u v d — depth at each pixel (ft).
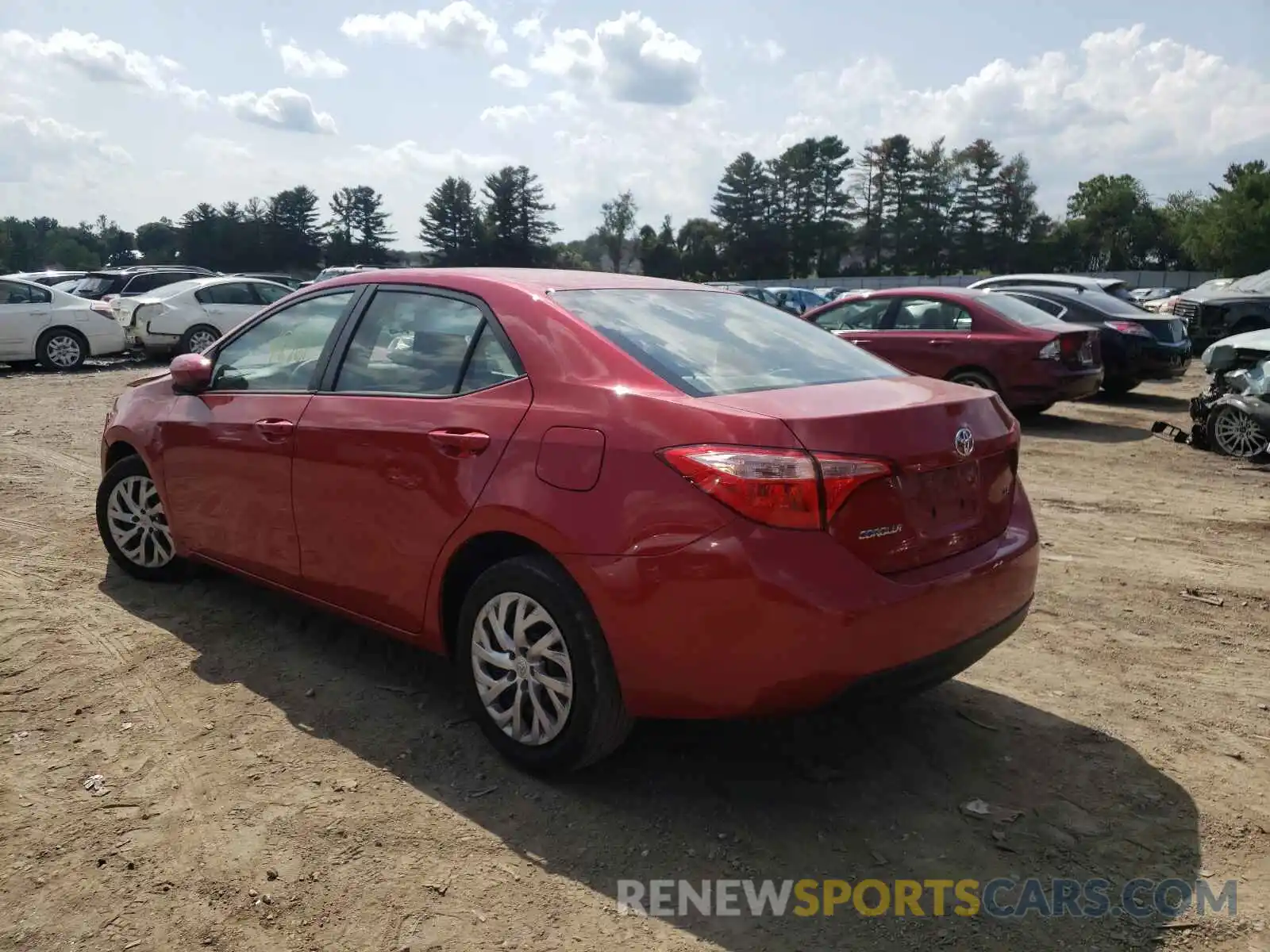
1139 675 13.91
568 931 8.38
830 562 9.02
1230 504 24.76
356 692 12.81
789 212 349.20
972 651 10.16
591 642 9.89
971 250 334.44
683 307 12.57
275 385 13.88
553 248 353.72
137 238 420.36
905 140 335.06
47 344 53.88
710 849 9.57
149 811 10.01
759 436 9.09
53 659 13.55
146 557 16.47
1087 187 376.89
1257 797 10.68
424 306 12.44
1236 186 264.93
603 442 9.80
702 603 9.09
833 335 13.75
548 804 10.27
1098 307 46.32
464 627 11.13
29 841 9.45
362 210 364.17
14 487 23.45
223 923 8.39
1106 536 21.44
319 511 12.64
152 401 15.85
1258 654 14.70
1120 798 10.62
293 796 10.34
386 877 9.04
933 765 11.27
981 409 10.85
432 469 11.15
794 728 12.06
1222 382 33.50
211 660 13.66
